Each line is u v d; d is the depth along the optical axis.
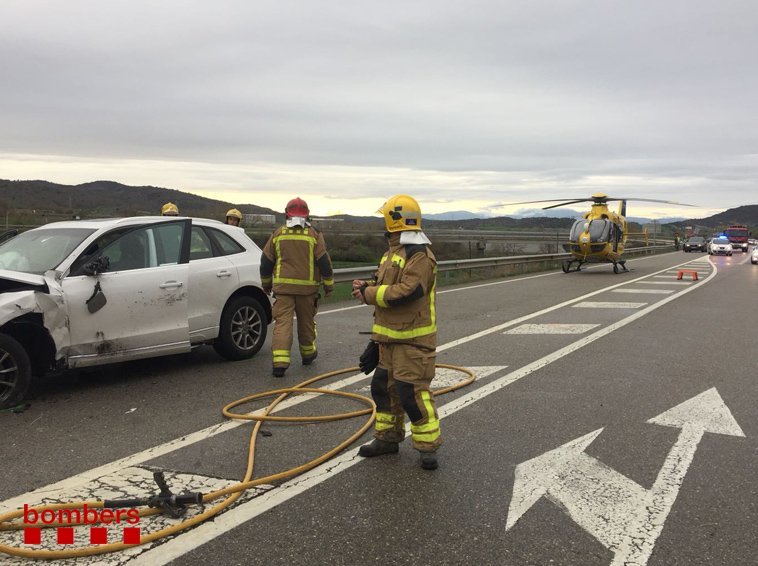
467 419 5.21
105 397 5.80
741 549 3.15
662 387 6.25
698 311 12.01
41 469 4.12
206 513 3.45
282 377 6.61
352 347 8.29
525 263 24.98
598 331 9.61
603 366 7.18
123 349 6.00
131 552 3.11
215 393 5.98
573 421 5.16
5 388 5.29
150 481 3.94
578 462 4.27
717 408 5.52
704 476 4.03
